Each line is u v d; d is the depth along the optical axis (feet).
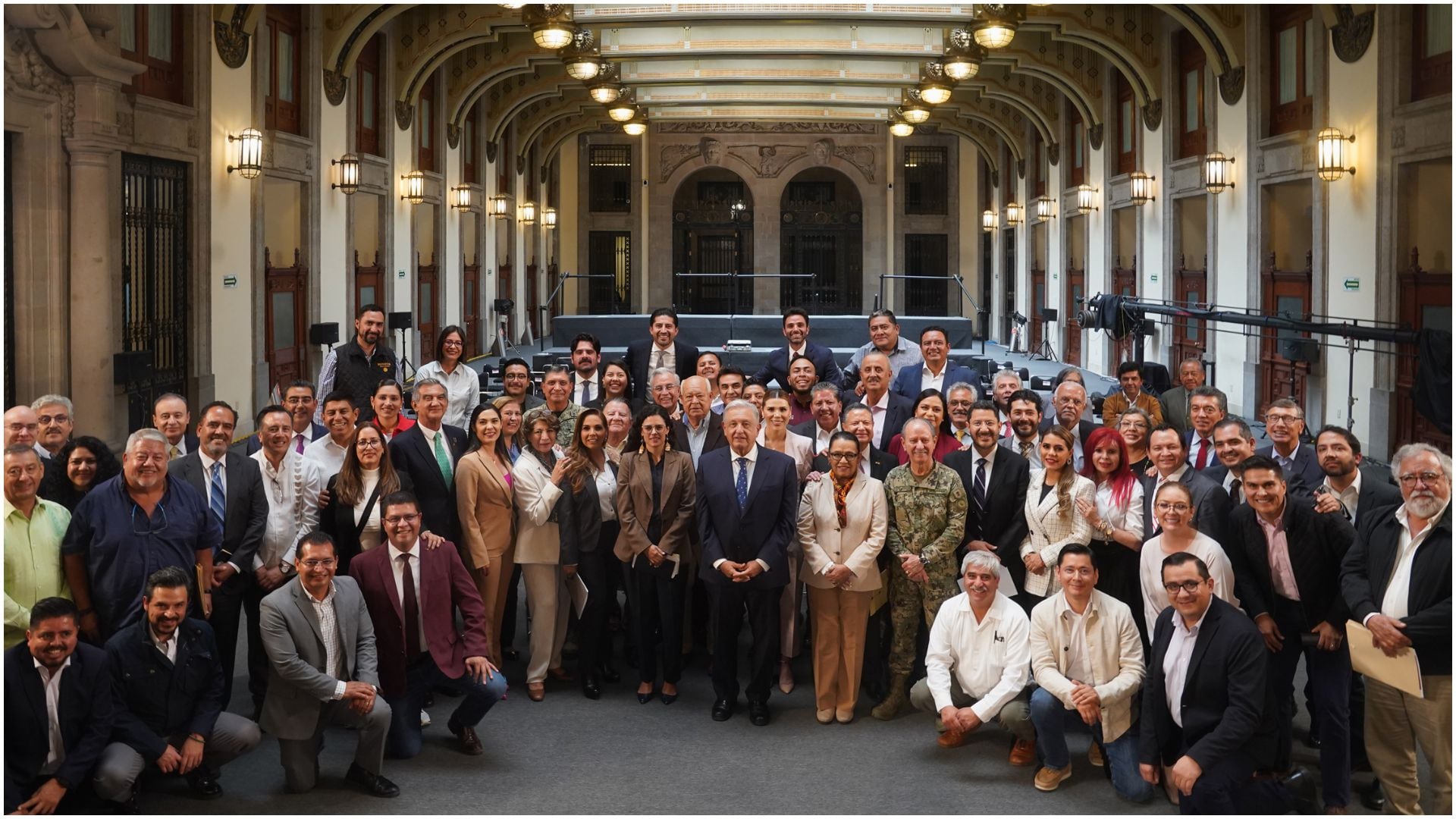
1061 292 82.94
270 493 20.38
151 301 39.27
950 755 19.21
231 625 19.79
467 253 82.48
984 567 18.52
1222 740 16.07
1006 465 21.07
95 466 19.34
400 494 18.69
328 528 20.85
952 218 110.52
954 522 20.47
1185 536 18.02
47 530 17.81
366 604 18.63
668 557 21.29
